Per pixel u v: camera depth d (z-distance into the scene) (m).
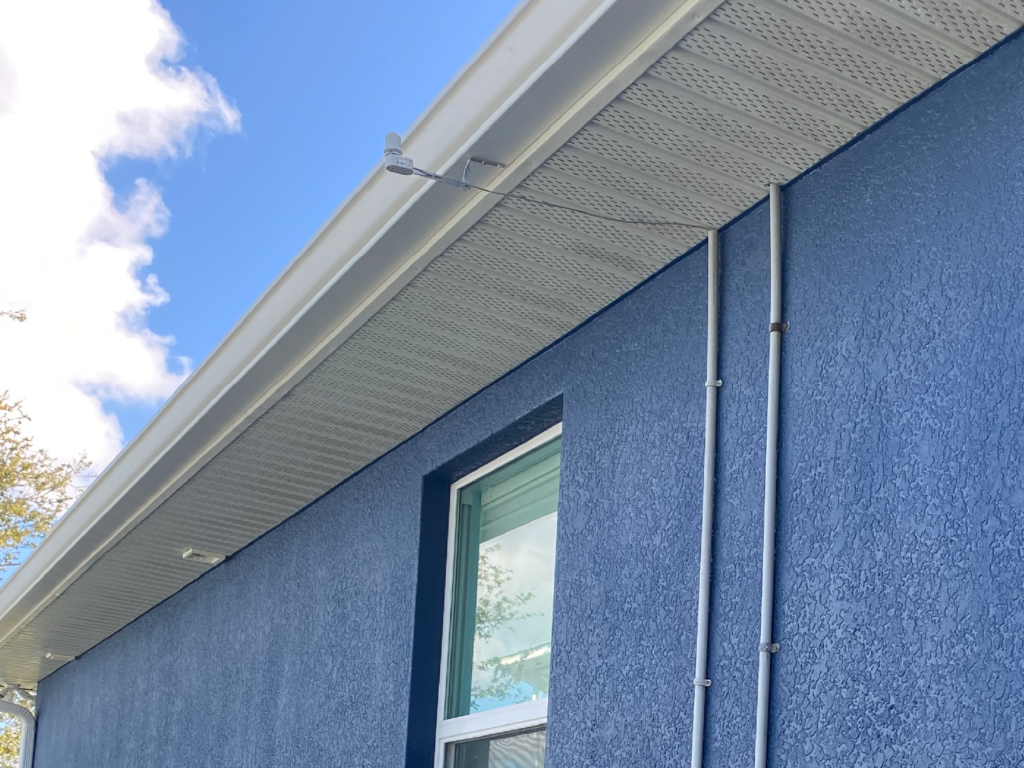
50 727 8.88
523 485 3.83
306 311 3.46
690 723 2.57
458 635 3.93
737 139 2.52
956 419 2.11
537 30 2.36
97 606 6.98
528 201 2.80
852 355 2.38
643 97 2.40
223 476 4.82
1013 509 1.95
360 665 4.27
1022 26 2.13
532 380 3.60
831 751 2.17
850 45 2.20
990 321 2.09
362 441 4.41
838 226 2.50
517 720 3.44
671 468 2.86
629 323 3.18
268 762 4.81
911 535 2.13
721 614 2.56
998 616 1.92
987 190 2.16
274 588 5.25
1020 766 1.81
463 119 2.60
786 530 2.43
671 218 2.84
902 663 2.07
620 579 2.94
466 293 3.27
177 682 6.24
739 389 2.69
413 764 3.79
